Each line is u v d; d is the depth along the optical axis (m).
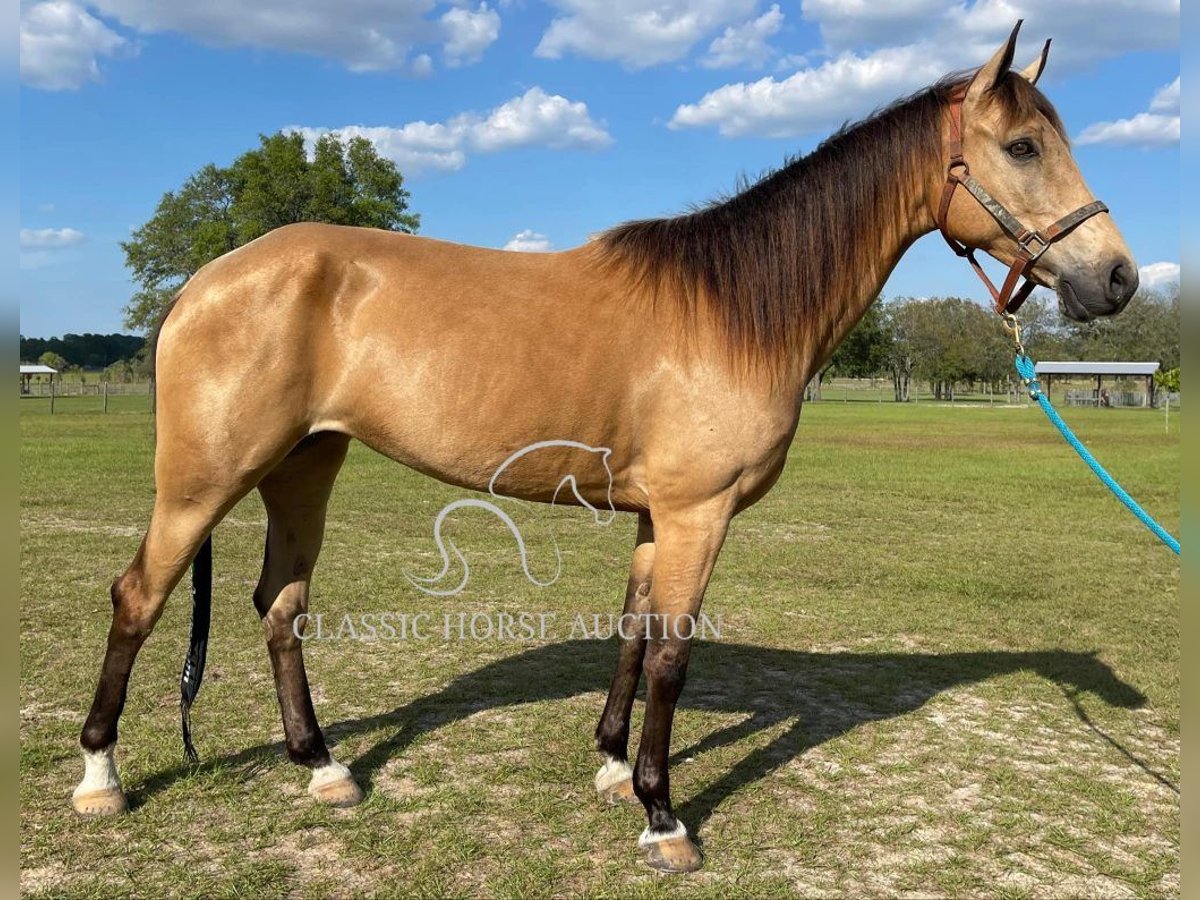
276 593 3.33
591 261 3.11
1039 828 3.20
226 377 2.82
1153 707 4.44
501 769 3.52
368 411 2.95
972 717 4.27
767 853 2.99
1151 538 9.38
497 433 2.93
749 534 9.39
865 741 3.95
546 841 3.02
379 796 3.28
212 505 2.92
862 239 3.19
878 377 92.94
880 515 10.77
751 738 3.96
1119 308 2.93
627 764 3.44
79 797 3.02
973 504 11.80
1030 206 3.01
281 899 2.61
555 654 5.12
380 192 31.17
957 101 3.14
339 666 4.82
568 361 2.90
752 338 2.95
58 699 4.13
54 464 13.85
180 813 3.09
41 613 5.55
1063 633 5.77
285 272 2.86
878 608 6.33
